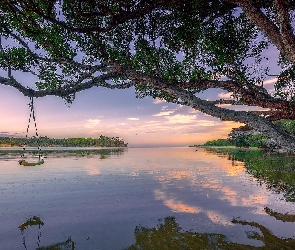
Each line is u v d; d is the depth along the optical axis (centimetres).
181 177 2731
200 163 4625
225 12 628
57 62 615
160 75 639
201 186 2170
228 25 663
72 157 6288
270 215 1293
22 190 1997
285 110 545
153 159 6206
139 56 661
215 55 673
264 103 562
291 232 1059
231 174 2858
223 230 1109
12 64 644
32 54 610
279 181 2191
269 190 1862
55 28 612
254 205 1488
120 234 1086
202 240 1001
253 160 4494
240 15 657
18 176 2734
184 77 640
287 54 398
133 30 642
